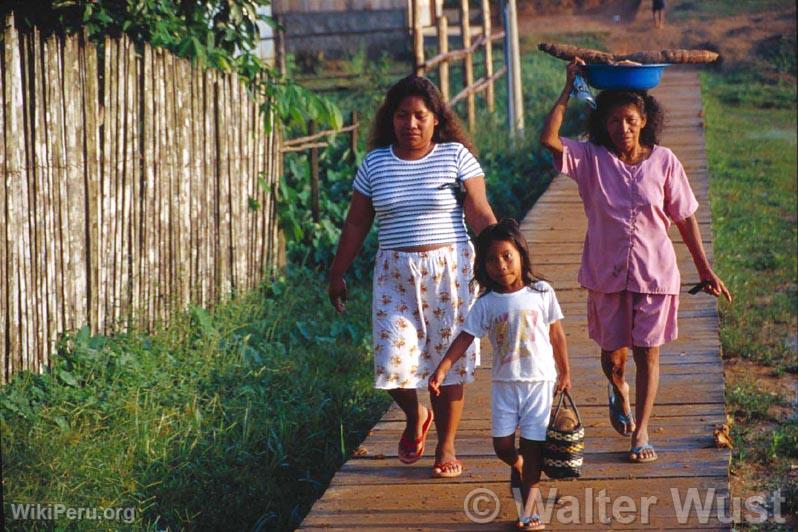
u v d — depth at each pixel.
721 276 20.12
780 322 18.38
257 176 17.98
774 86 47.16
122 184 14.41
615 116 9.43
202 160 16.28
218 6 17.62
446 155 9.34
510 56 32.41
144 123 14.77
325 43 46.25
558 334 8.89
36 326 12.94
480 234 8.84
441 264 9.27
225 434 12.79
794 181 30.48
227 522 11.27
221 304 16.77
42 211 12.93
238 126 17.23
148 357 14.02
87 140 13.67
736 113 42.62
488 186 25.50
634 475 9.81
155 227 15.15
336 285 9.95
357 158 23.73
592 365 13.09
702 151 27.03
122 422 12.43
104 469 11.36
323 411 14.17
